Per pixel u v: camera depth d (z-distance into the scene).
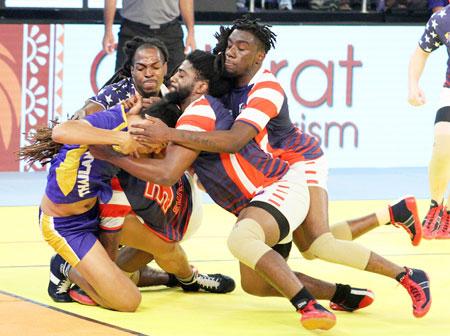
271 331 7.93
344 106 16.80
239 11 16.91
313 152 8.78
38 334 7.62
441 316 8.52
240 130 8.15
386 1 17.31
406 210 8.84
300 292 7.70
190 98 8.48
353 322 8.28
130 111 8.33
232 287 9.26
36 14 15.99
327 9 17.64
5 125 15.70
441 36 11.97
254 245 7.88
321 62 16.62
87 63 15.91
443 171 11.78
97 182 8.34
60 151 8.41
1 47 15.55
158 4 14.40
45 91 15.78
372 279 9.78
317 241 8.46
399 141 17.08
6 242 11.20
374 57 16.86
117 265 8.88
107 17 14.91
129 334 7.68
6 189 14.59
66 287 8.69
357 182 15.67
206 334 7.79
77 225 8.45
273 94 8.34
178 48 14.69
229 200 8.43
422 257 10.86
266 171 8.34
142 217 8.58
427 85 17.03
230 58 8.39
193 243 11.30
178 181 8.84
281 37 16.42
